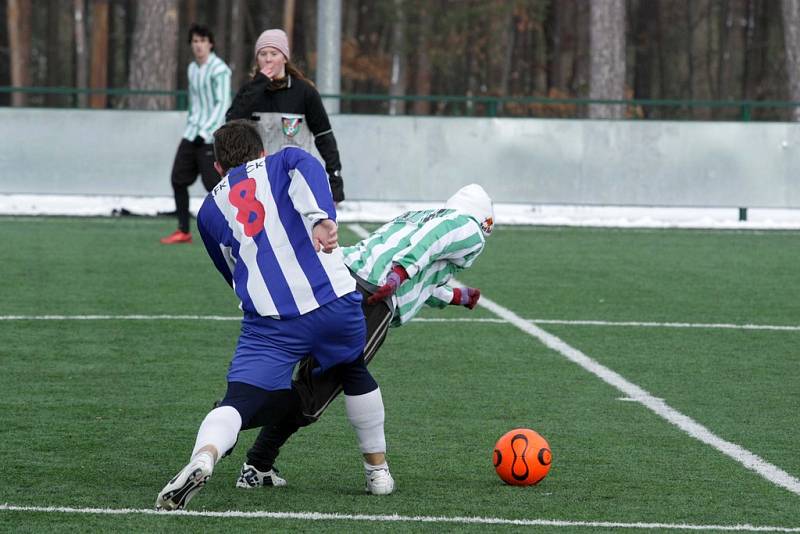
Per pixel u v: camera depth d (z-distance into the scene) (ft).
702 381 77.15
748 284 124.36
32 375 76.23
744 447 60.64
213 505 49.62
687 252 153.99
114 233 161.27
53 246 145.48
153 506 49.19
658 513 49.08
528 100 187.93
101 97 410.72
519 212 204.23
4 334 90.22
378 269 52.08
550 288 118.93
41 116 181.98
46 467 55.31
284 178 48.08
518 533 46.03
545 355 84.84
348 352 49.55
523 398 71.51
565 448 60.08
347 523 47.03
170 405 68.54
